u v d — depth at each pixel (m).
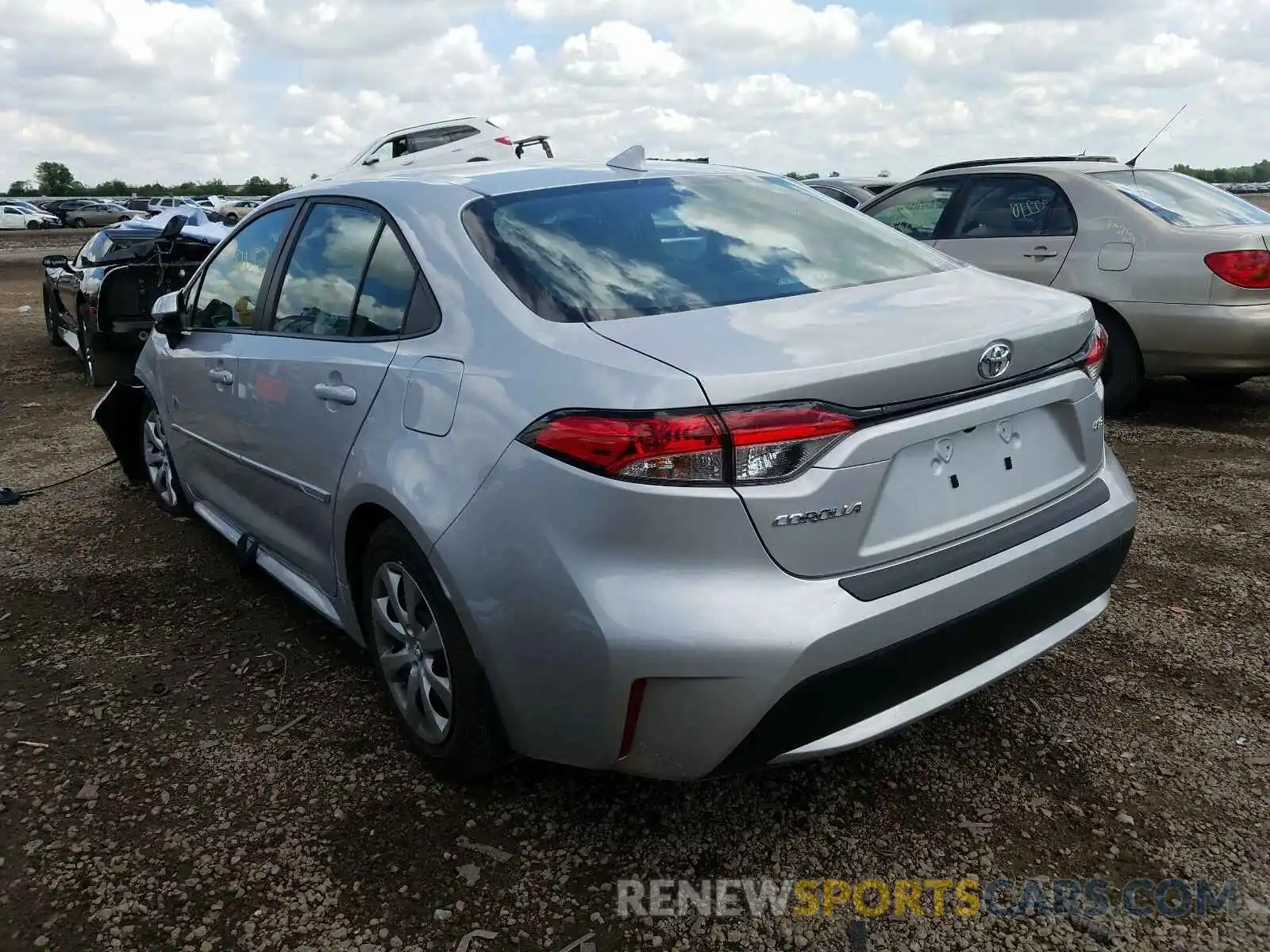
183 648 3.58
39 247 34.97
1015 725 2.91
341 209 3.27
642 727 2.13
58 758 2.89
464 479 2.34
